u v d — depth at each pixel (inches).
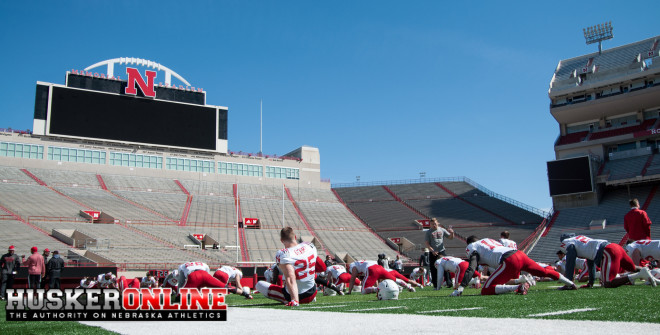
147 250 1314.0
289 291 285.4
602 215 1455.5
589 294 269.3
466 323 156.9
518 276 319.3
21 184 1535.4
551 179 1529.3
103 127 1587.1
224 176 1935.3
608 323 148.0
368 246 1680.6
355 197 2128.4
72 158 1690.5
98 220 1483.8
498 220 1768.0
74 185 1624.0
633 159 1514.5
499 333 133.6
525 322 155.4
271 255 1492.4
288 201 1961.1
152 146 1708.9
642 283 382.0
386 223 1867.6
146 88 1657.2
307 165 2127.2
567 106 1615.4
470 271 330.0
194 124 1732.3
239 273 398.9
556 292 304.5
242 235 1596.9
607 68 1601.9
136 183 1749.5
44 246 1196.5
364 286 430.0
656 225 1328.7
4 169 1576.0
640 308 184.9
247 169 1990.7
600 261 340.8
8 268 501.0
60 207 1467.8
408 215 1905.8
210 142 1753.2
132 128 1627.7
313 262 303.7
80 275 893.8
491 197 1987.0
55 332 163.6
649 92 1485.0
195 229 1561.3
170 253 1328.7
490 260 330.3
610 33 1691.7
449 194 2055.9
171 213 1633.9
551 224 1518.2
